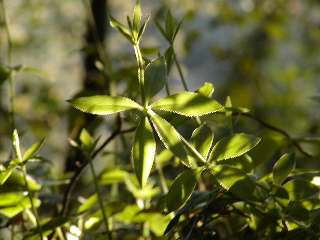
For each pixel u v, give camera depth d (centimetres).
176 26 50
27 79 165
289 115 168
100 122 69
